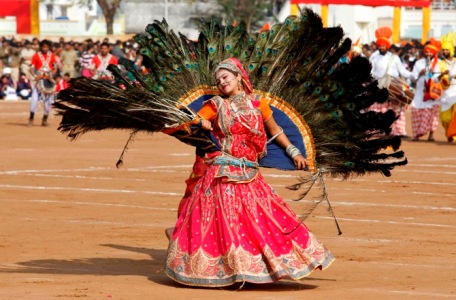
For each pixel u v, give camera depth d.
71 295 11.88
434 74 38.34
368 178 26.69
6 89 67.44
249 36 14.14
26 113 53.28
